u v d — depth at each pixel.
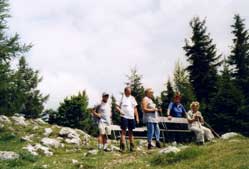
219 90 39.31
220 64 48.06
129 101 20.16
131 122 19.97
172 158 16.03
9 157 18.42
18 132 27.28
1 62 36.97
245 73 47.16
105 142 20.39
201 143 19.22
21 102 49.66
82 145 25.59
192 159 15.77
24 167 17.03
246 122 37.91
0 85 37.91
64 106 45.91
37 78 63.66
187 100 43.75
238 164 13.81
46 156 20.84
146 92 20.20
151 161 16.42
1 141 24.70
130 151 19.70
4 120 28.94
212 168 14.06
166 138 25.50
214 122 39.03
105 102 20.66
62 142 25.59
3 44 36.25
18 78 39.91
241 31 48.62
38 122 31.22
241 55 47.59
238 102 38.34
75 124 45.44
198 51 48.47
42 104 64.00
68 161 18.08
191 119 19.66
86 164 16.97
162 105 47.59
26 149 21.75
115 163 17.02
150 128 19.75
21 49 37.16
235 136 19.92
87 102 46.44
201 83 47.16
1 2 36.66
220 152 15.93
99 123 20.45
